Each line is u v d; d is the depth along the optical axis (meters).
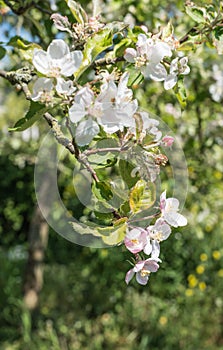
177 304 5.54
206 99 3.68
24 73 1.48
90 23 1.41
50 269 6.58
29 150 5.01
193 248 5.35
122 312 5.67
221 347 5.30
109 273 5.72
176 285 5.46
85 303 6.08
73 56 1.21
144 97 3.43
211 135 3.89
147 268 1.32
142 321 5.51
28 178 6.97
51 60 1.20
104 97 1.20
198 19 1.71
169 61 1.52
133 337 5.34
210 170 3.98
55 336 5.20
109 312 5.95
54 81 1.20
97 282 6.09
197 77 3.42
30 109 1.24
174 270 5.19
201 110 3.69
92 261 6.17
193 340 5.30
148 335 5.33
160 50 1.40
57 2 2.43
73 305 6.12
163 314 5.45
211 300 5.59
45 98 1.19
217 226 5.19
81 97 1.18
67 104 1.23
